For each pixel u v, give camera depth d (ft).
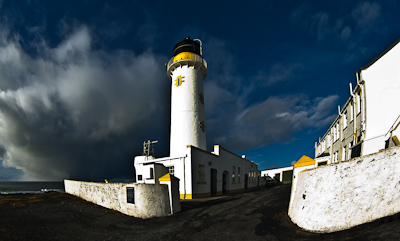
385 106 35.81
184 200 50.39
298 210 23.18
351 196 18.70
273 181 133.59
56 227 23.79
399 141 30.37
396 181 17.08
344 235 16.96
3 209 29.50
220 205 39.60
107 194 37.01
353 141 46.06
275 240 19.27
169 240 21.31
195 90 81.00
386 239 14.25
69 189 51.70
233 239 20.51
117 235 23.02
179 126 77.25
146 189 31.53
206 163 62.54
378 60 37.73
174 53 93.09
